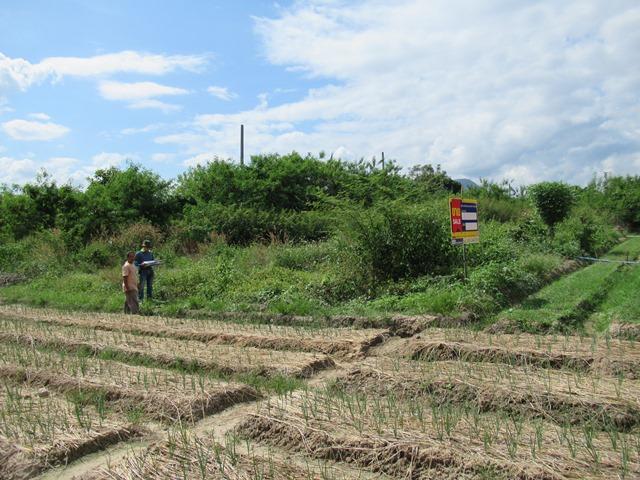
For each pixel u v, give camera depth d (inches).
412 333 409.4
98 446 217.9
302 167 1229.7
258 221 992.2
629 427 209.9
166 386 276.4
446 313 432.8
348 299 541.6
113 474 186.9
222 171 1198.3
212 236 943.0
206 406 253.1
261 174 1228.5
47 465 202.5
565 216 885.8
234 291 585.6
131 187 1032.2
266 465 191.0
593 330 389.4
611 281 575.8
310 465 196.1
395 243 558.6
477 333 364.5
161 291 639.1
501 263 567.8
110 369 307.1
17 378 304.2
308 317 465.4
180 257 885.2
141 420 243.3
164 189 1072.2
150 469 188.2
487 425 213.8
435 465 183.6
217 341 400.2
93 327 461.7
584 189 1606.8
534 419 222.5
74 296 642.2
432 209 576.4
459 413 226.5
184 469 186.1
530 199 908.0
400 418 222.4
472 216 538.6
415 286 522.0
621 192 1502.2
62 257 882.8
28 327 452.8
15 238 1019.3
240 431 224.7
